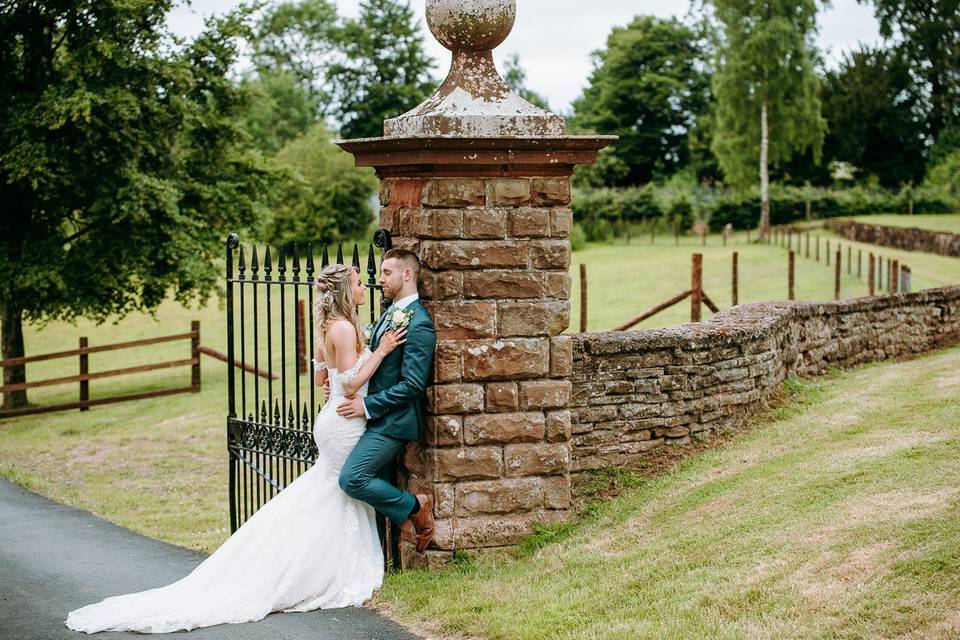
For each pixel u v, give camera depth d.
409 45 64.81
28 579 6.61
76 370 24.70
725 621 4.67
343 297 5.89
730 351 8.67
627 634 4.66
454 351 6.07
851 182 63.09
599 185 63.22
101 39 18.55
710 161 65.81
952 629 4.21
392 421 5.87
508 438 6.23
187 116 19.69
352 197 46.84
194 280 19.58
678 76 68.31
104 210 18.97
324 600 5.70
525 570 5.95
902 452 6.95
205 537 8.44
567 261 6.23
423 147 5.83
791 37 44.25
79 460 13.12
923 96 63.03
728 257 34.56
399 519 5.96
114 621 5.39
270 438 6.83
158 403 17.98
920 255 31.45
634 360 7.93
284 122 57.94
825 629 4.42
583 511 7.11
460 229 6.02
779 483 6.78
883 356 12.41
